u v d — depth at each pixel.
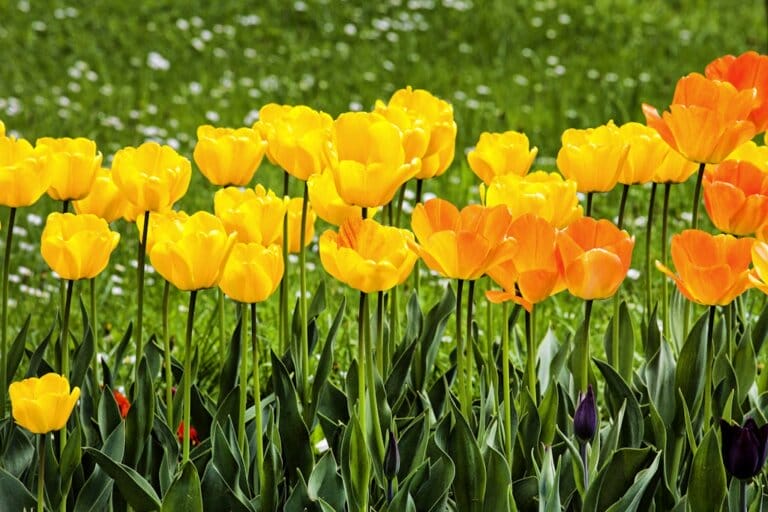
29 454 3.90
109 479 3.77
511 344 4.70
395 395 4.17
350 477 3.51
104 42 14.88
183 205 9.21
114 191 4.12
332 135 3.84
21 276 7.79
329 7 16.39
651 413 3.84
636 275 7.55
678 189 9.47
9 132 10.98
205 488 3.61
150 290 7.52
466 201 9.47
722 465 3.45
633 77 13.54
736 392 4.00
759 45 15.32
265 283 3.43
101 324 6.97
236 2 16.53
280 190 9.55
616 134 4.12
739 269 3.42
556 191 3.76
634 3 17.25
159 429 3.98
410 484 3.55
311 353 4.48
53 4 16.16
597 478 3.50
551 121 11.77
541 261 3.35
